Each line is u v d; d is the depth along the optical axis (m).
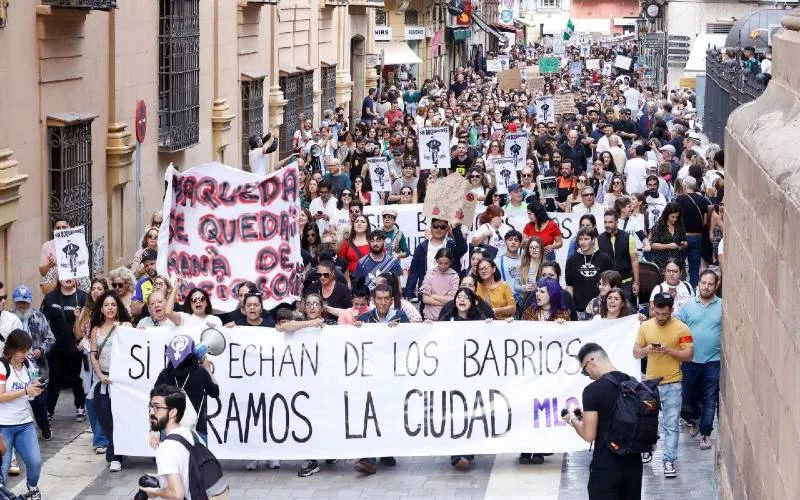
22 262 19.56
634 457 11.84
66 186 21.03
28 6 19.62
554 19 145.00
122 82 23.95
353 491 14.06
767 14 49.75
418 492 13.98
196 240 17.33
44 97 20.33
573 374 14.75
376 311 15.34
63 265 16.28
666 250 19.31
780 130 10.89
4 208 18.56
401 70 67.06
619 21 143.25
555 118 44.56
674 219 19.27
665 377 14.27
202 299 15.05
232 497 13.84
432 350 14.76
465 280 15.88
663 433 15.27
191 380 13.06
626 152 34.31
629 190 27.58
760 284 10.67
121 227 24.03
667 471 14.29
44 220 20.47
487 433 14.76
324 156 31.83
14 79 19.16
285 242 17.36
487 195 23.19
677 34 66.81
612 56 97.75
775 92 12.67
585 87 67.19
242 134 33.66
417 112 45.53
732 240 13.31
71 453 15.43
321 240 19.72
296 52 41.16
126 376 14.63
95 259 22.16
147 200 25.81
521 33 139.00
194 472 10.77
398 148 32.31
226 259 17.33
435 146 27.69
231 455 14.77
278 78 37.31
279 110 36.91
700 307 15.20
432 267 18.62
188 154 28.73
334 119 40.59
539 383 14.76
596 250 17.92
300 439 14.76
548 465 14.88
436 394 14.76
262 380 14.76
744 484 11.27
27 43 19.62
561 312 15.40
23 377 13.34
